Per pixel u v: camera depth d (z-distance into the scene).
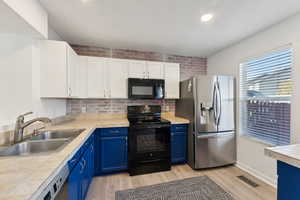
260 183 2.13
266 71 2.20
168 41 2.61
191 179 2.25
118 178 2.29
